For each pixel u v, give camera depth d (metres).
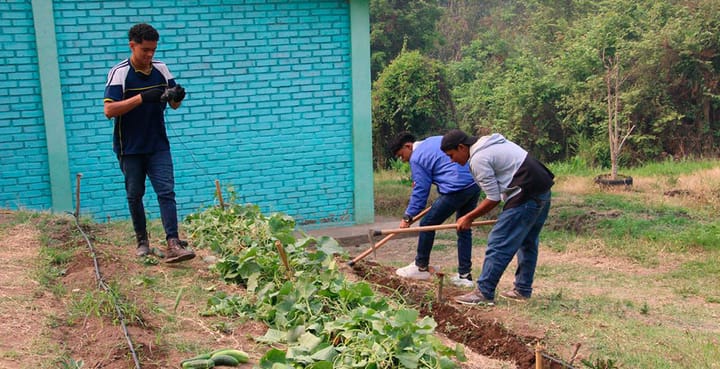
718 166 16.81
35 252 6.14
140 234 6.36
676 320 6.58
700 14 20.73
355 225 11.11
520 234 6.24
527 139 23.06
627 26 22.14
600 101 21.30
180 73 10.09
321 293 5.22
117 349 4.24
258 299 5.43
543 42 28.58
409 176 16.41
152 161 6.10
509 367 4.98
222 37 10.20
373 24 28.16
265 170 10.61
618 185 14.06
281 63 10.50
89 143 9.80
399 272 7.32
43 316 4.66
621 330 5.90
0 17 9.27
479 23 36.12
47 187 9.69
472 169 6.23
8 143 9.46
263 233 6.75
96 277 5.53
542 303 6.62
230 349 4.48
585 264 9.05
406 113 21.64
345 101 10.87
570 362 4.90
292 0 10.45
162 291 5.59
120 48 9.80
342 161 10.97
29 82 9.48
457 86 28.55
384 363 4.25
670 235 9.92
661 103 20.91
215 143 10.34
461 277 7.27
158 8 9.88
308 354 4.38
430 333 4.69
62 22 9.51
